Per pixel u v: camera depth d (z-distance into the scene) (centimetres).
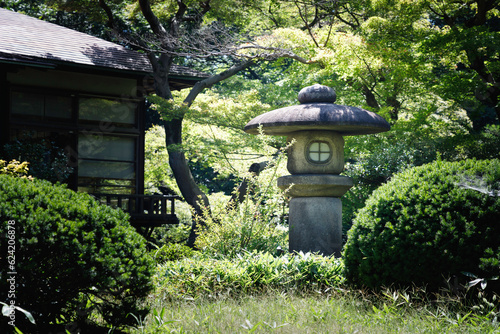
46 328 434
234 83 1950
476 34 1050
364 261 556
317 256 700
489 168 543
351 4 1422
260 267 658
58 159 1130
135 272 450
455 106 1278
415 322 464
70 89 1251
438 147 1156
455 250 505
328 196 855
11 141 1135
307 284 639
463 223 510
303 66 1562
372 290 550
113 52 1365
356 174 1188
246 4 1605
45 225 419
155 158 1762
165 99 1376
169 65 1434
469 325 449
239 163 1595
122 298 458
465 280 500
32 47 1173
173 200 1305
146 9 1441
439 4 1243
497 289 484
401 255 526
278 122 823
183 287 622
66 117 1245
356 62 1225
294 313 500
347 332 443
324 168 852
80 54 1252
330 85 1431
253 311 523
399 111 1523
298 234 851
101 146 1282
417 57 1220
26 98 1198
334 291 598
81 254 424
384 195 577
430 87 1230
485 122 1845
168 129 1514
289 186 850
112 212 481
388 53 1171
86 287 445
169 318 496
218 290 621
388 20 1253
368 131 902
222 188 2559
